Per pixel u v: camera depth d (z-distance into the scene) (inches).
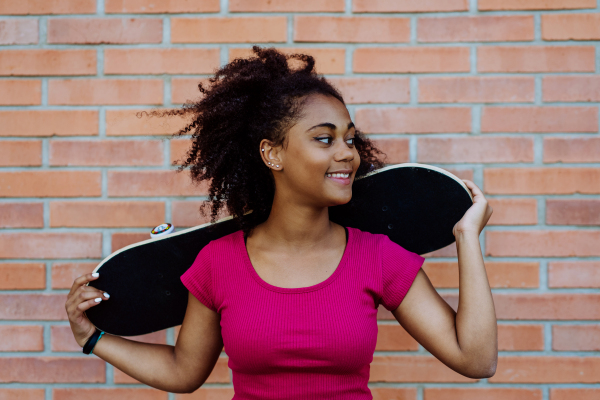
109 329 47.9
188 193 57.2
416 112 56.6
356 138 47.1
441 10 56.3
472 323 37.8
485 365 37.8
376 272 39.7
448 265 56.8
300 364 37.5
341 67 56.7
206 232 47.8
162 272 48.1
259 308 38.4
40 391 58.0
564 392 56.6
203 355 43.6
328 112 38.1
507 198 56.5
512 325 56.8
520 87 56.2
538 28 56.1
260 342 37.6
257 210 44.4
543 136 56.2
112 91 57.1
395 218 47.0
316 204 39.1
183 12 56.8
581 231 56.2
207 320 42.7
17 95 57.1
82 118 57.2
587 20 55.8
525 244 56.5
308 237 40.4
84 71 57.1
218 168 43.9
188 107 48.7
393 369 57.5
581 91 55.9
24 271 57.6
